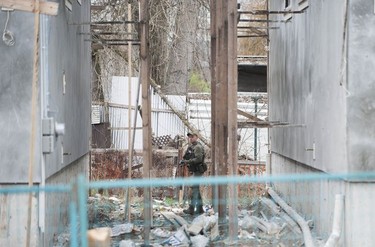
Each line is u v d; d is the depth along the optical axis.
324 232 14.43
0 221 11.76
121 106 32.97
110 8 31.33
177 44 37.16
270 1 23.77
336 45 13.37
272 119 23.28
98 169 23.92
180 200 21.27
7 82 11.93
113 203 20.36
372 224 12.47
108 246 7.82
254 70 30.30
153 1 35.41
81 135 18.92
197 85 49.06
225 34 16.52
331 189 13.82
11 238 11.76
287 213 17.52
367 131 12.64
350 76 12.65
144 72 15.56
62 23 14.49
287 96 19.86
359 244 12.44
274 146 22.95
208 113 35.94
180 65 37.91
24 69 11.94
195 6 36.16
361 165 12.59
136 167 24.11
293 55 18.73
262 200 19.98
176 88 37.94
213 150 19.19
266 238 15.09
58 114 13.79
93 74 33.53
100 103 32.34
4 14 11.88
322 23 14.73
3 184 11.86
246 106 35.16
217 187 16.41
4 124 11.89
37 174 11.79
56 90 13.51
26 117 11.89
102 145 32.31
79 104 18.27
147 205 15.26
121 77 34.06
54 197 13.75
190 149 19.55
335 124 13.45
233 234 14.77
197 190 19.06
